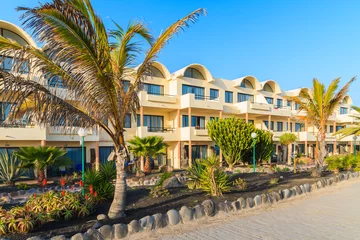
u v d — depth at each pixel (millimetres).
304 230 6848
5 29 16594
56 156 14070
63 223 6559
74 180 15523
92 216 7238
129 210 7695
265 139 23750
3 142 16609
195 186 10969
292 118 32438
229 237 6312
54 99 6078
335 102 15859
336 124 40688
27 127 15875
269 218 7918
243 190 10883
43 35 5223
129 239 6086
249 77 30844
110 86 6410
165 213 7398
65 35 5281
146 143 18062
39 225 6176
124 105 7180
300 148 36031
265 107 29031
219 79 28344
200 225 7199
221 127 21875
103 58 6141
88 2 5922
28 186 13211
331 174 16828
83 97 6234
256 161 24078
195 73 26812
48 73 6254
